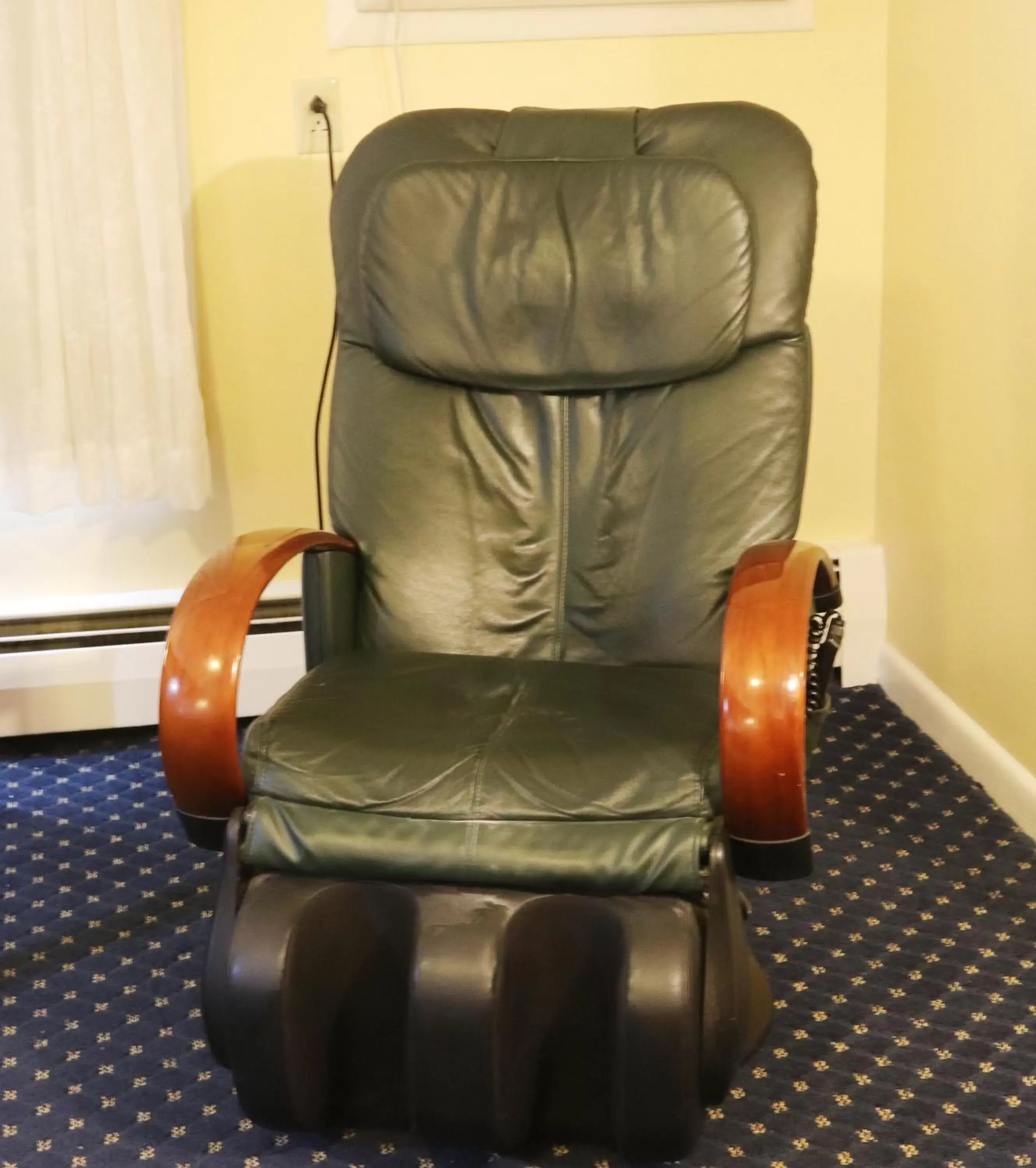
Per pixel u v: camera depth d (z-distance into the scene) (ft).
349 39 6.87
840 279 7.58
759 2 7.06
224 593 4.36
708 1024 4.13
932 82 6.74
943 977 5.25
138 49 6.21
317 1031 4.30
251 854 4.27
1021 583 6.24
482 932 4.09
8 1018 5.17
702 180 5.18
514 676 4.88
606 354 5.33
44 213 6.26
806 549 4.49
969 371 6.57
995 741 6.64
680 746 4.24
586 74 7.09
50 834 6.53
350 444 5.51
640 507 5.37
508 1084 4.15
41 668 7.26
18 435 6.57
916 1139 4.42
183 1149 4.50
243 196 7.02
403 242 5.40
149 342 6.66
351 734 4.39
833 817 6.47
